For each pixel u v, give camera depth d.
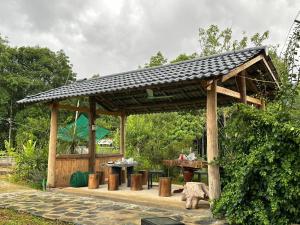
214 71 6.61
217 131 7.04
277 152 5.71
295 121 5.91
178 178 12.82
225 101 10.21
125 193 8.95
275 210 5.51
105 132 14.86
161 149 14.23
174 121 17.12
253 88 9.51
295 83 6.77
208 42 16.31
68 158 10.61
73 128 13.62
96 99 11.70
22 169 12.41
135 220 6.52
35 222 6.30
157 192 9.16
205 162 8.30
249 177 5.94
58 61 39.56
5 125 35.62
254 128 6.31
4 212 7.18
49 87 37.22
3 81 34.34
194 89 9.77
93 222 6.32
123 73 11.08
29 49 37.69
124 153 12.73
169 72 8.45
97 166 11.58
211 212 6.81
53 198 8.92
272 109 6.46
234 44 15.94
